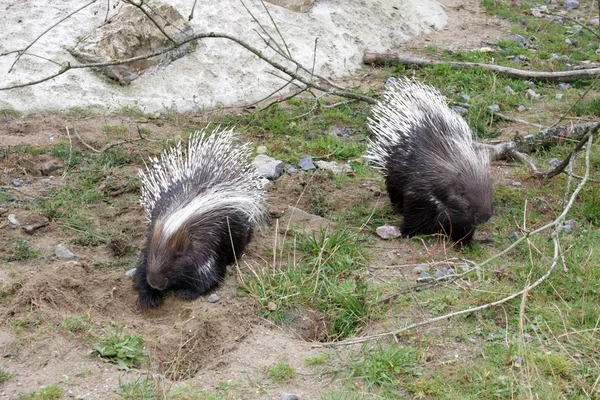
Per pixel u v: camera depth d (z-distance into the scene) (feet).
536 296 13.78
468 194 15.74
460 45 31.09
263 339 12.90
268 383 11.59
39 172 18.88
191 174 15.42
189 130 21.95
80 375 11.49
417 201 16.49
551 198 18.48
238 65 25.40
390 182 17.51
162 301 14.32
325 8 29.30
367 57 28.25
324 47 27.68
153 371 11.95
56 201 17.35
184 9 25.93
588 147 16.99
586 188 18.84
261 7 27.66
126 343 12.35
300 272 14.73
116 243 15.78
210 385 11.54
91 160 19.54
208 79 24.61
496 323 13.25
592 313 13.17
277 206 17.92
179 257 13.96
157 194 15.29
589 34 33.91
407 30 31.30
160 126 22.22
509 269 14.88
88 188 18.29
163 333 13.10
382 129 17.69
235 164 16.21
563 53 31.48
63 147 20.04
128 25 23.54
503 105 25.11
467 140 16.80
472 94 25.82
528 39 32.76
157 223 14.17
